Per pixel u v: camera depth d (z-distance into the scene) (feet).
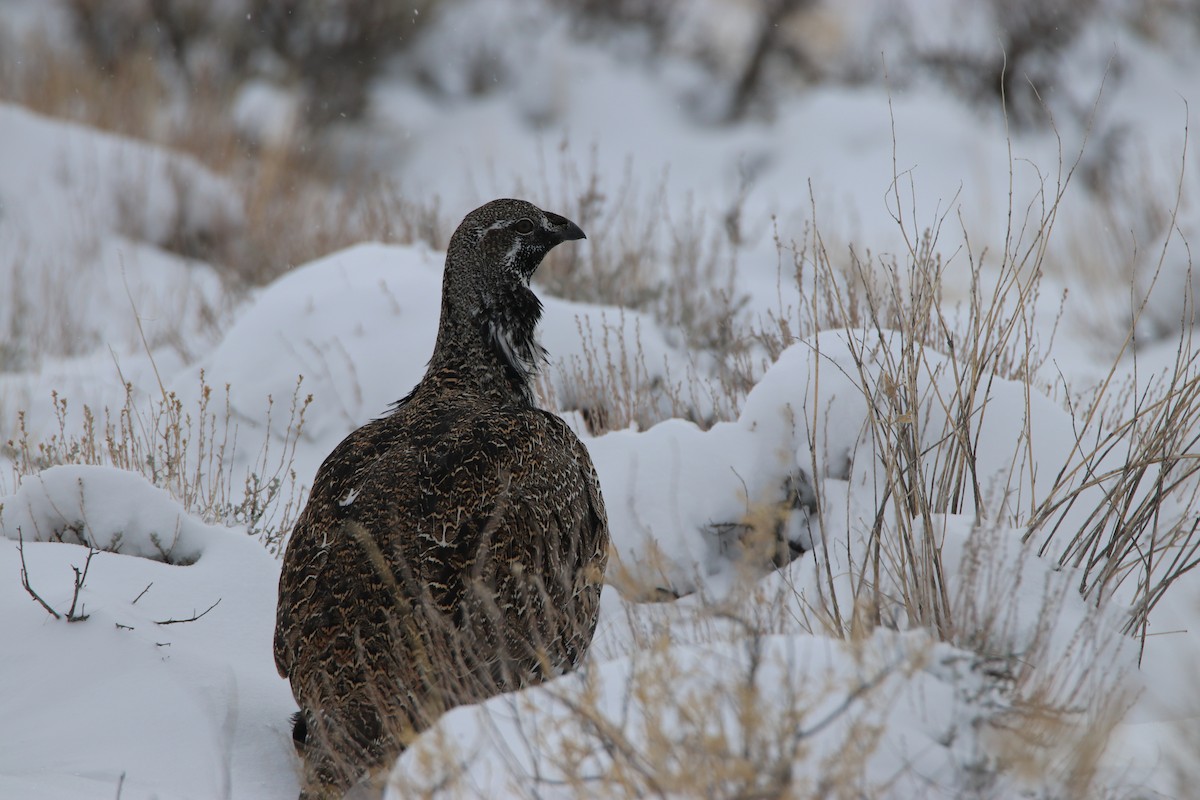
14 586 48.70
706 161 195.52
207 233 146.00
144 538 54.08
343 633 41.52
